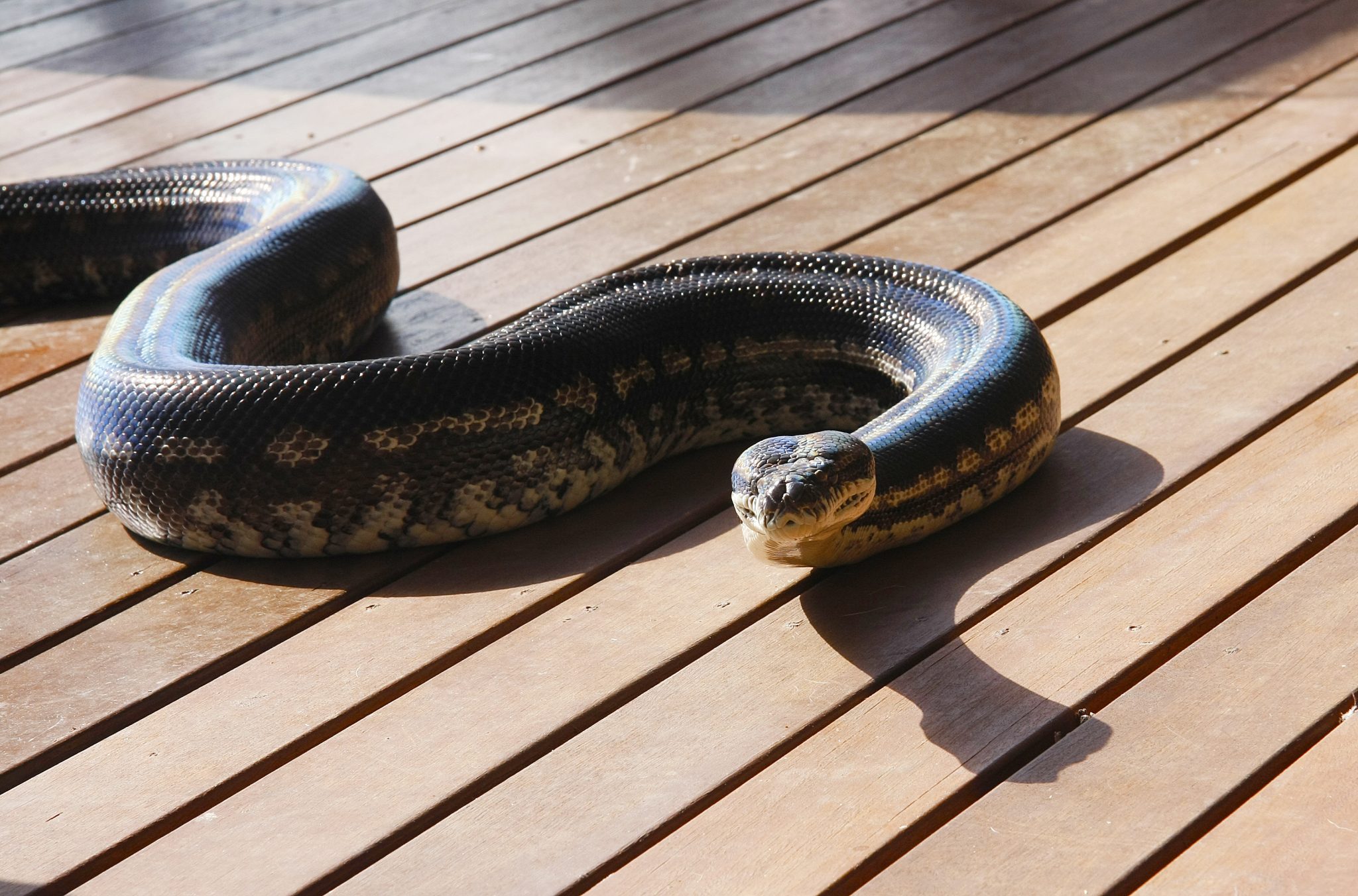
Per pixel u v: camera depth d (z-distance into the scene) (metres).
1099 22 7.67
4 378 4.90
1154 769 2.56
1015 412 3.58
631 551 3.60
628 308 4.11
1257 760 2.54
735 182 6.05
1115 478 3.66
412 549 3.71
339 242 4.93
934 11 8.15
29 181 5.80
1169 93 6.58
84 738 3.02
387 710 3.02
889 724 2.78
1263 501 3.44
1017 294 4.83
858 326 4.25
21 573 3.70
